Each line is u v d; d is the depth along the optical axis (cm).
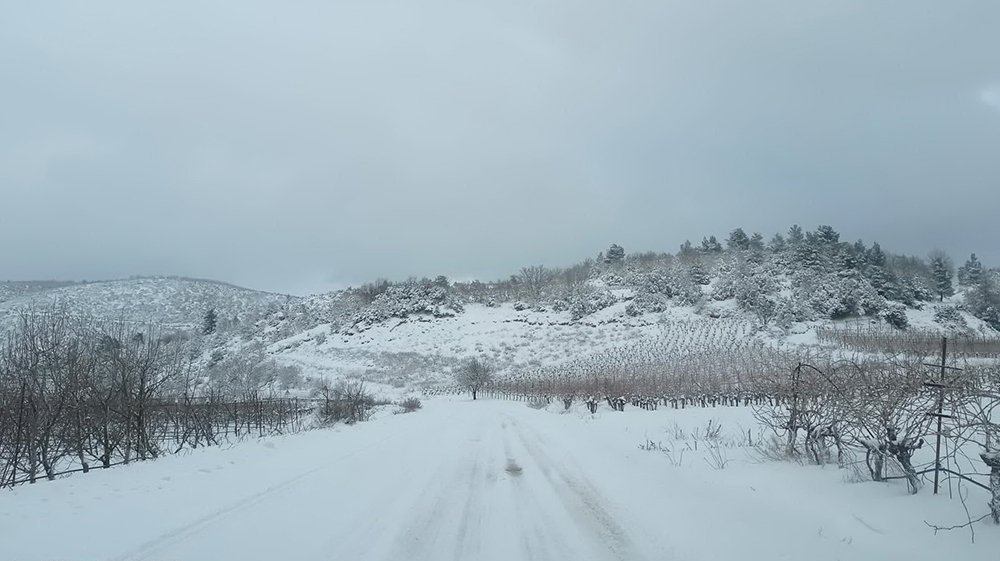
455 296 8819
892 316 5747
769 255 8394
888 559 462
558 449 1223
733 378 3098
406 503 721
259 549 522
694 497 707
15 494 694
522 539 575
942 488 618
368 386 5112
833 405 757
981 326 5412
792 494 666
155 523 584
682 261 9275
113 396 1041
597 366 4634
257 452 1064
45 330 1084
